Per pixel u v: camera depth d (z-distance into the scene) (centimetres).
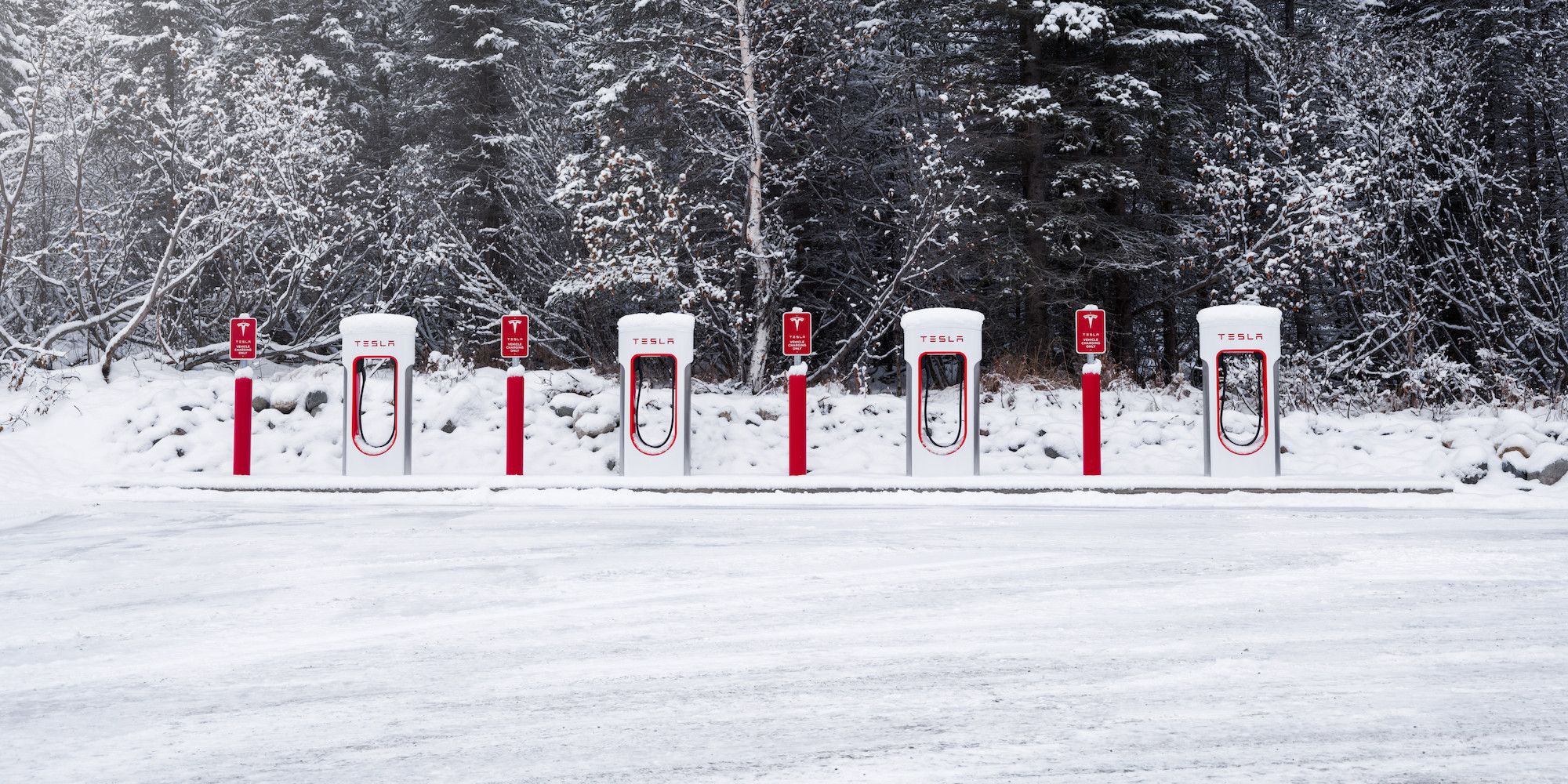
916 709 459
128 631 606
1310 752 406
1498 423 1402
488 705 471
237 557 831
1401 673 505
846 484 1226
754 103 1877
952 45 2495
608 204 1766
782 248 2034
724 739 424
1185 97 2347
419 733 436
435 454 1490
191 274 1773
